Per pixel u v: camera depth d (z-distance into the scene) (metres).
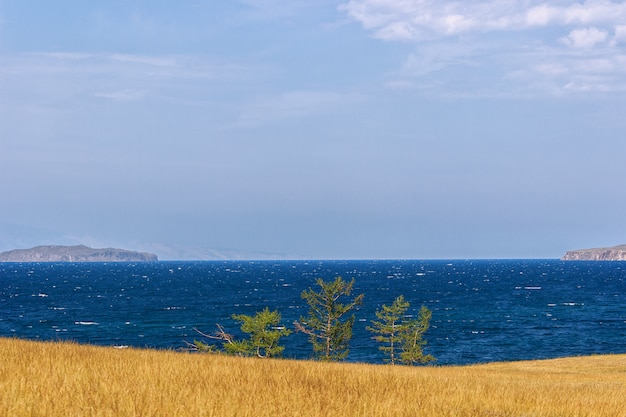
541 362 51.47
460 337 89.69
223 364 20.08
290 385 15.29
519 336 90.56
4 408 10.33
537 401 16.27
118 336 86.88
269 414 11.45
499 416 14.16
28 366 15.15
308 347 76.19
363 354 74.06
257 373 17.58
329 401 13.18
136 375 14.84
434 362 69.94
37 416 10.10
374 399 13.79
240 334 89.12
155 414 10.62
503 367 48.12
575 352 76.75
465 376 28.38
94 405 10.97
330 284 56.38
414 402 13.92
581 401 17.34
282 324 98.69
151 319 109.69
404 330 63.78
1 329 94.94
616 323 106.81
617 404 17.12
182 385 13.84
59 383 12.86
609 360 51.91
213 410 11.12
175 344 79.00
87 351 20.81
